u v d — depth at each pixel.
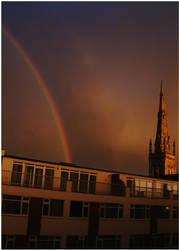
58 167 33.69
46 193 28.61
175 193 39.78
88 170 36.16
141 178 40.62
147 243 34.88
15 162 30.75
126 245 32.88
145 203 35.84
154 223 36.09
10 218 26.27
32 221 27.38
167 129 144.88
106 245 31.50
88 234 30.39
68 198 29.86
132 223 34.06
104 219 31.84
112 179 37.97
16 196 27.00
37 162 32.19
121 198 33.69
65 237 28.92
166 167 136.38
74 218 29.88
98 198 31.83
